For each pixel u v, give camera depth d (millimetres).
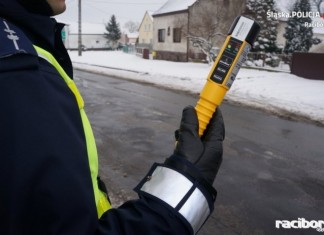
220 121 964
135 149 5926
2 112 625
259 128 7656
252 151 6008
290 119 8672
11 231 628
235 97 11641
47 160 637
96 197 897
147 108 9594
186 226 782
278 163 5457
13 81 642
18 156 622
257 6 24078
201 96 992
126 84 15047
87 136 878
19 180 619
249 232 3432
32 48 704
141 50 41438
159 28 31078
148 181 848
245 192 4355
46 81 703
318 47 36781
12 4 787
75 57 36656
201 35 24609
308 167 5336
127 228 736
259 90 13031
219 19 24594
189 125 925
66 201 648
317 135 7230
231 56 1010
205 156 868
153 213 766
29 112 642
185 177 824
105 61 29984
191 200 804
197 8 25562
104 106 9852
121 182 4504
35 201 630
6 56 644
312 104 10547
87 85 14445
